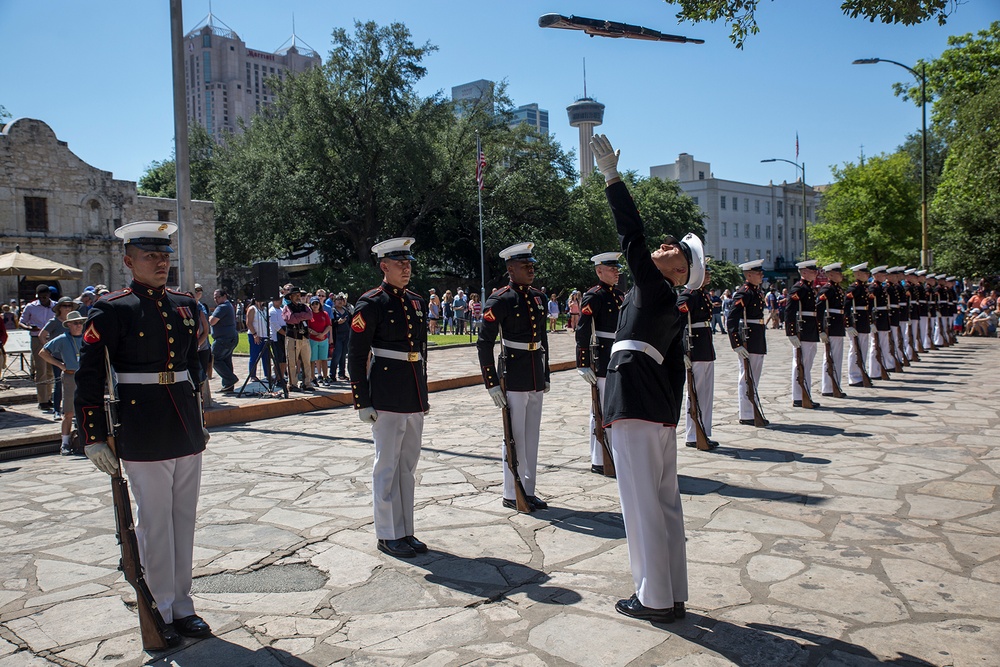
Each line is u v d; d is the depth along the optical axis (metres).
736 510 5.78
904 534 5.17
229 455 8.50
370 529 5.60
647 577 3.88
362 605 4.25
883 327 14.47
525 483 6.12
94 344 3.74
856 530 5.27
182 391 4.02
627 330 3.99
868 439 8.30
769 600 4.14
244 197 40.16
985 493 6.12
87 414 3.68
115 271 38.38
